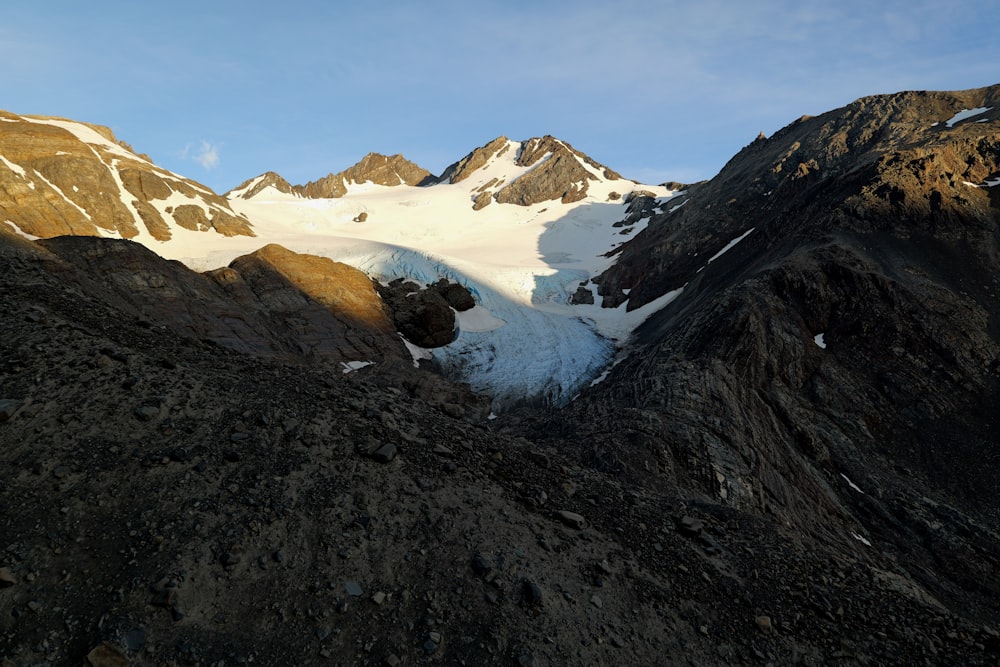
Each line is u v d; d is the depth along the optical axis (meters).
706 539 13.12
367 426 13.05
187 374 12.45
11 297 13.40
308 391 13.88
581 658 8.76
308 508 9.91
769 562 12.74
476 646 8.46
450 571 9.66
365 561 9.34
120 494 8.90
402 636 8.32
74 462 9.09
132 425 10.25
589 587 10.37
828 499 28.91
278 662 7.49
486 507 11.67
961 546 26.47
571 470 15.79
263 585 8.39
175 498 9.13
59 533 8.05
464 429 15.64
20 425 9.39
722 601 11.02
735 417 30.97
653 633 9.77
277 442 11.20
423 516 10.74
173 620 7.48
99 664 6.66
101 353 11.80
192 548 8.41
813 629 10.73
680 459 26.41
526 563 10.34
